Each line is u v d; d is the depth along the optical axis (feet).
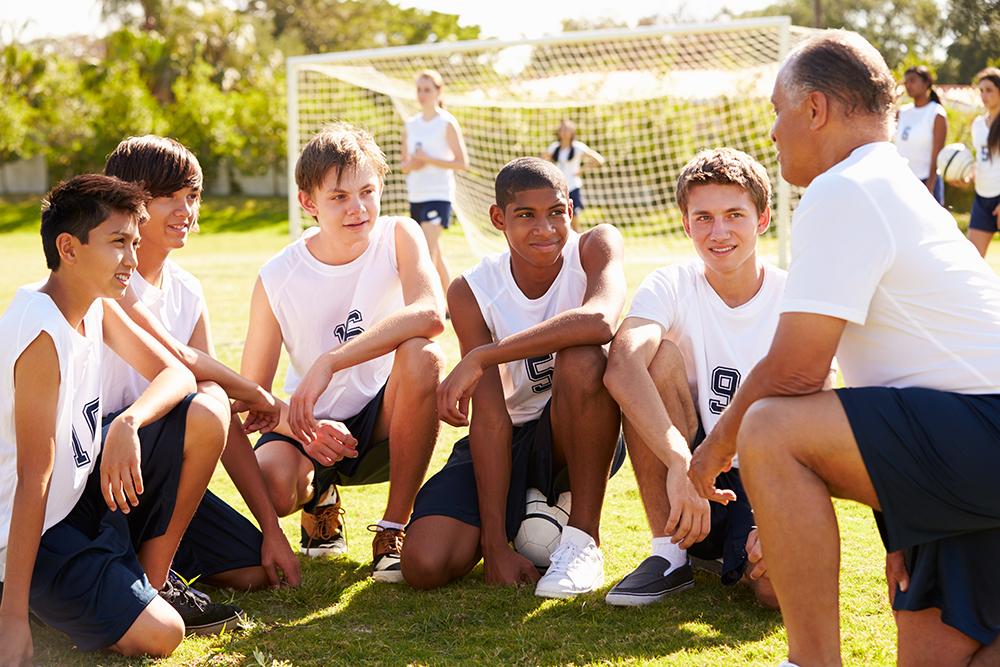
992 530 6.17
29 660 6.82
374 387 10.14
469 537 8.84
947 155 26.76
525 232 9.02
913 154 27.12
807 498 6.09
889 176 6.24
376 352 9.07
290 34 140.05
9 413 7.11
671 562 8.50
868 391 6.15
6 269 44.14
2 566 7.29
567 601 8.40
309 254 9.93
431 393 9.10
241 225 71.15
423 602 8.47
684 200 8.67
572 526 8.81
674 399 8.65
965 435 5.94
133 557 7.55
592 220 48.60
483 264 9.68
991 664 6.26
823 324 6.13
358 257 9.89
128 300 8.53
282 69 112.78
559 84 47.19
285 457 9.49
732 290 8.72
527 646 7.45
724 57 44.80
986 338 6.16
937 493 6.00
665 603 8.38
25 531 6.88
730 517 8.49
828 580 6.11
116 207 7.11
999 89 24.26
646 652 7.30
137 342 8.10
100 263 7.07
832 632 6.13
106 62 90.99
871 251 6.08
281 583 8.92
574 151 39.04
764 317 8.76
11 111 82.12
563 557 8.64
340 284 9.92
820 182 6.28
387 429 9.77
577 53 47.70
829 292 6.11
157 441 7.80
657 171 47.98
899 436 5.98
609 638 7.61
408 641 7.59
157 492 7.83
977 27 49.01
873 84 6.46
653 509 8.58
